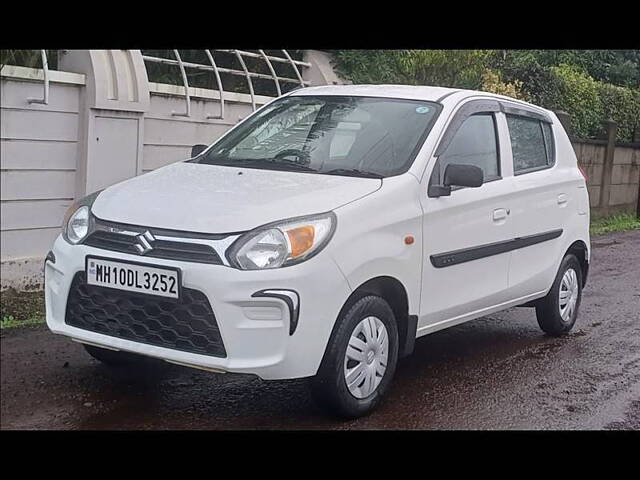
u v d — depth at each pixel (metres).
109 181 8.61
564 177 7.57
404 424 5.36
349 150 6.01
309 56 12.04
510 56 16.73
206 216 4.91
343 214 5.11
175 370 6.10
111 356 5.91
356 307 5.14
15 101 7.78
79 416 5.15
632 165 17.67
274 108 6.81
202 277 4.70
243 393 5.75
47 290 5.41
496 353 7.16
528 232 6.93
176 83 10.69
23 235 8.02
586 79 17.80
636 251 13.18
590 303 9.28
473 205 6.17
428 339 7.55
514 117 7.13
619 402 6.04
